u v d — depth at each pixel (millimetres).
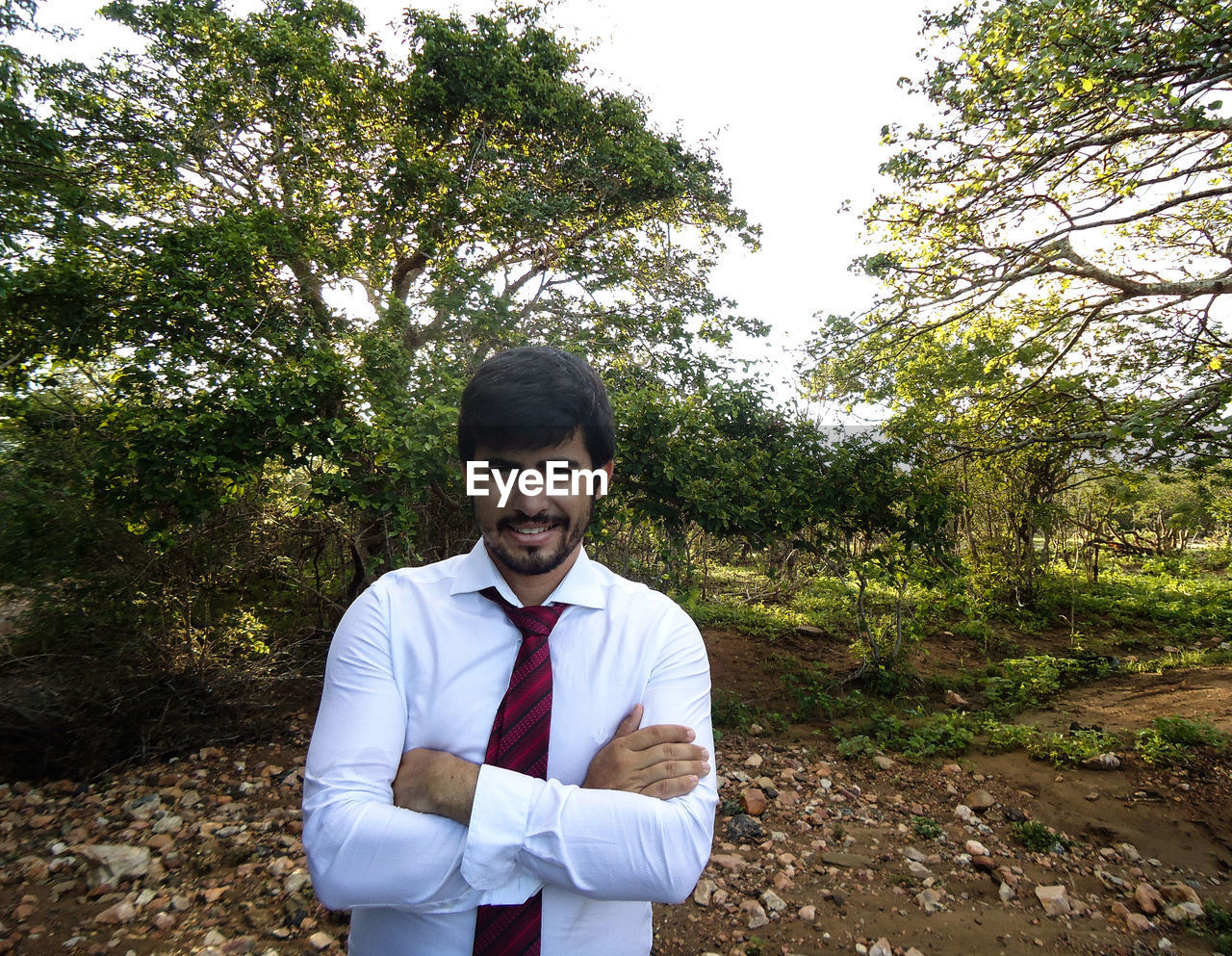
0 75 5496
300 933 3180
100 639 5363
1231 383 5852
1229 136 6242
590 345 9086
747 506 6570
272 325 6566
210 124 8641
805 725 6602
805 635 9344
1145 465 6773
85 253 5836
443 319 7750
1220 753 5414
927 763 5629
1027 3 6160
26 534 5180
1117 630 10609
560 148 9570
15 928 3137
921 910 3541
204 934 3143
